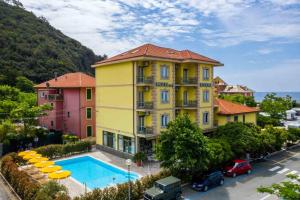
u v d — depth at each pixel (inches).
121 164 1115.3
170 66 1227.2
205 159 802.2
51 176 766.5
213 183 839.1
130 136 1189.7
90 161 1209.4
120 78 1242.0
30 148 1333.7
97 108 1422.2
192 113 1339.8
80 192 823.1
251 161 1175.6
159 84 1172.5
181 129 833.5
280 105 2044.8
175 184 737.0
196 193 796.6
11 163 921.5
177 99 1328.7
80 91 1622.8
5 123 1270.9
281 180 917.2
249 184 876.6
